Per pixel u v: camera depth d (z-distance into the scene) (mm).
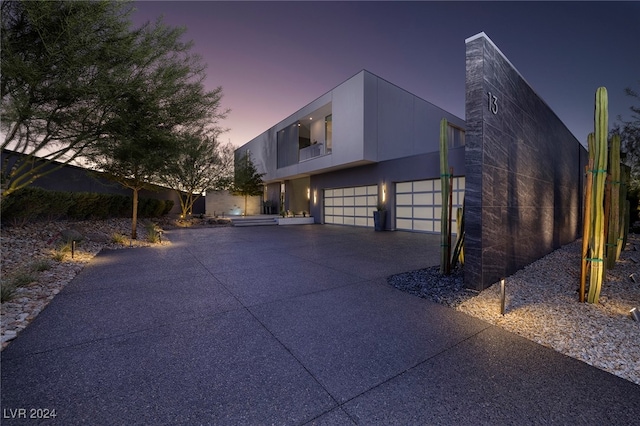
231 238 10930
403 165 12648
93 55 4570
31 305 3633
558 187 7816
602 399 1998
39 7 4066
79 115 4941
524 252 5684
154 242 9438
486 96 4273
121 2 4625
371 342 2830
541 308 3695
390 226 13391
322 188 17672
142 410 1882
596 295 3818
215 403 1959
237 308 3711
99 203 10555
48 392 2039
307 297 4145
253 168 20922
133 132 5883
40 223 8031
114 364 2404
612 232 5695
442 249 5289
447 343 2812
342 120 14016
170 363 2436
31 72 4066
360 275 5355
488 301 3934
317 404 1959
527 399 2002
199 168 16016
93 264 6242
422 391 2094
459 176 10859
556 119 7594
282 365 2422
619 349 2650
